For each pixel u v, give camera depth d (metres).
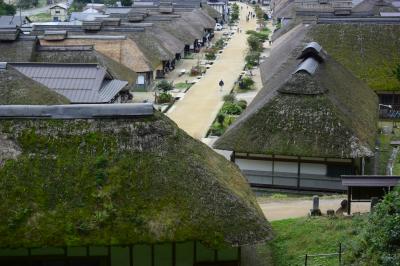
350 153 30.02
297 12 77.56
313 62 35.97
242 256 21.78
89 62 53.69
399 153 38.34
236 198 18.27
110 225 17.38
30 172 17.95
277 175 32.41
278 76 40.75
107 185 17.94
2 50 54.44
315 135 30.72
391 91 46.72
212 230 17.47
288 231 23.06
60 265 19.31
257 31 113.69
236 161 32.88
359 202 25.20
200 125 47.72
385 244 17.59
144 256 19.41
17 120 18.92
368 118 35.28
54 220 17.31
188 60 83.62
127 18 88.38
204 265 19.66
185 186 18.03
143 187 17.94
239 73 72.88
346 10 72.44
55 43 63.97
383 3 84.69
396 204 18.88
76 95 44.34
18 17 106.06
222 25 130.62
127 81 53.00
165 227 17.39
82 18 105.00
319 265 19.42
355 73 47.47
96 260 19.33
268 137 31.23
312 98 31.94
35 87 35.44
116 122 19.02
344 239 20.83
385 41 49.34
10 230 17.12
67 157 18.33
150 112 19.17
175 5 115.81
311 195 31.84
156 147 18.70
